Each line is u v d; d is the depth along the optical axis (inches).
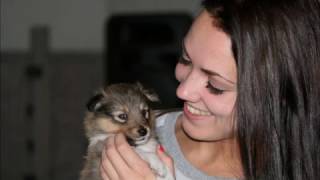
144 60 85.9
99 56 104.7
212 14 35.4
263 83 34.3
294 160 36.2
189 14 93.0
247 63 34.1
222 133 37.8
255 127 34.8
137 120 42.1
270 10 34.5
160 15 85.3
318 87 35.5
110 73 87.2
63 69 105.0
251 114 34.6
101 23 104.0
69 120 105.3
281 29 34.4
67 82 105.2
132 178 37.6
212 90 35.9
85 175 41.9
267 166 35.9
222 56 34.7
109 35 87.0
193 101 36.8
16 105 102.8
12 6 102.7
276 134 35.3
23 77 102.2
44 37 99.5
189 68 37.2
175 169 39.9
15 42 103.2
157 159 39.3
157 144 41.7
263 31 34.1
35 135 101.2
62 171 105.0
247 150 35.5
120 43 86.6
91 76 105.3
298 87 35.1
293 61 34.7
